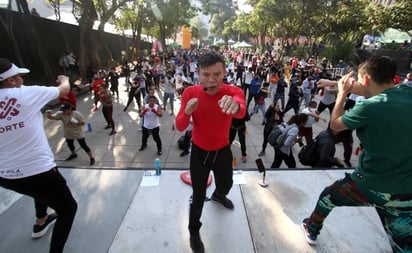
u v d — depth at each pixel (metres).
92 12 16.20
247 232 2.35
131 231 2.35
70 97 6.73
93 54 17.06
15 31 12.29
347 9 22.91
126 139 7.23
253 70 18.25
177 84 10.60
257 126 8.62
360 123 1.45
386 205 1.57
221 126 1.95
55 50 15.39
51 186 1.79
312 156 4.03
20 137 1.65
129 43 32.00
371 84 1.57
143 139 6.44
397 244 1.60
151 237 2.28
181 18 32.38
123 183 3.08
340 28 23.80
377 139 1.43
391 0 23.16
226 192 2.39
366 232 2.37
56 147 6.60
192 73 15.86
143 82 10.83
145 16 27.86
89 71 15.22
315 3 22.73
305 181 3.19
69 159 5.93
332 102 8.34
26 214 2.57
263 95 8.33
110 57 22.38
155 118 6.09
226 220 2.50
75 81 14.62
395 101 1.39
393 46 20.25
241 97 1.87
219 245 2.20
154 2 25.73
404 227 1.55
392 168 1.44
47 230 2.37
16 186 1.76
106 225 2.42
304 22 25.20
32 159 1.70
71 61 14.69
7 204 2.72
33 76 13.38
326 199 1.93
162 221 2.47
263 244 2.22
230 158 2.17
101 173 3.29
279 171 3.42
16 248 2.17
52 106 9.76
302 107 10.53
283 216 2.56
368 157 1.55
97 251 2.14
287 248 2.18
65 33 16.16
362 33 25.55
